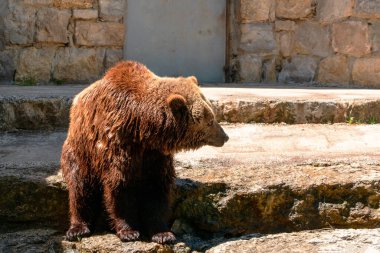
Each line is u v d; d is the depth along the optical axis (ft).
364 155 25.18
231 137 27.86
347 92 35.91
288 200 21.98
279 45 42.04
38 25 39.96
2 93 31.45
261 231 21.94
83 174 20.62
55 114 29.66
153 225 20.44
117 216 20.11
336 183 22.12
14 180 21.80
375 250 20.07
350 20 41.63
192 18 42.29
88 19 40.52
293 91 35.78
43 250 20.68
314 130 29.12
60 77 40.52
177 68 42.50
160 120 19.54
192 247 21.02
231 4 42.24
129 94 19.89
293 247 20.40
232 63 42.50
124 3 40.98
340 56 41.86
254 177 22.63
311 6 41.78
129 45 41.81
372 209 21.99
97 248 19.70
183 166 23.82
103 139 19.86
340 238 20.88
